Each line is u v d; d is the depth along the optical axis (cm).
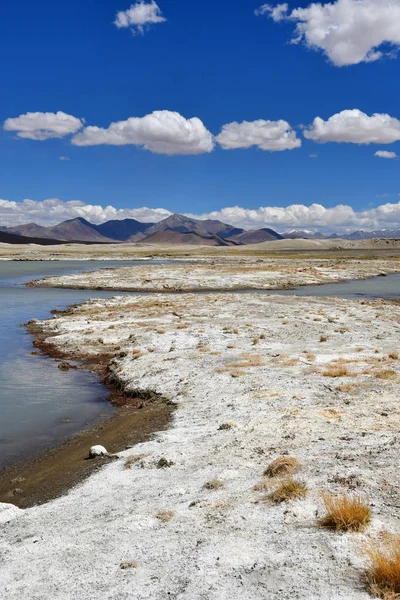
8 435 1809
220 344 3089
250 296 6012
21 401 2223
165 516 959
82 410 2108
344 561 718
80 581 753
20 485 1380
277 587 670
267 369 2408
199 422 1755
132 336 3469
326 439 1364
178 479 1204
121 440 1691
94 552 846
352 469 1085
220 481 1127
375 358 2578
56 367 2859
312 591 651
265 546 792
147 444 1573
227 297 5897
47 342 3509
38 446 1708
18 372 2738
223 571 728
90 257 18138
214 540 831
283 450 1310
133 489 1184
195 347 3036
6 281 8869
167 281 8194
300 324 3778
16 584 771
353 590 643
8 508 1150
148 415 1962
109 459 1484
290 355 2719
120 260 16700
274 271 9794
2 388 2427
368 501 916
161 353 2919
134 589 708
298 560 734
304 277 9069
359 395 1866
